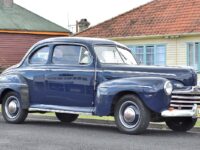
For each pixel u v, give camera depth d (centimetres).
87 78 1181
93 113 1161
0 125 1280
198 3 2755
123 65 1176
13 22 3791
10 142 996
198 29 2542
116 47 1238
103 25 3086
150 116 1108
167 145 974
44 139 1037
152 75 1139
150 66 1156
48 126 1275
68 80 1212
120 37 2869
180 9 2802
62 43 1247
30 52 1312
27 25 3809
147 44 2800
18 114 1308
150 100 1078
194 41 2591
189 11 2734
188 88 1117
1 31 3662
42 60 1280
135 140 1033
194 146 966
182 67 1154
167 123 1221
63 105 1229
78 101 1198
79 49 1216
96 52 1189
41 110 1260
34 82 1277
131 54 1277
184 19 2695
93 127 1267
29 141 1009
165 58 2717
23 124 1309
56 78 1234
